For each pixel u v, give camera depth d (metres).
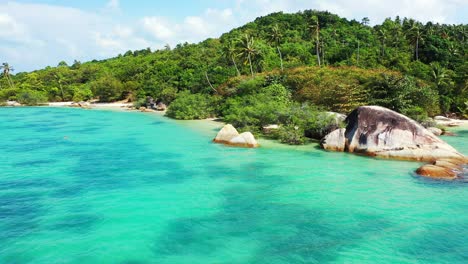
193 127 47.88
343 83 45.53
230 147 32.41
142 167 25.41
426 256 12.54
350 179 21.69
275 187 20.39
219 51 100.00
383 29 95.94
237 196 18.92
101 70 121.88
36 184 21.42
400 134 27.23
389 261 12.20
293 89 52.78
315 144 32.94
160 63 102.94
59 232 14.67
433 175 21.61
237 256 12.66
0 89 110.19
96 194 19.44
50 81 114.50
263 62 75.56
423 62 77.12
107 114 70.06
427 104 45.06
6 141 37.38
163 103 79.25
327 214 16.30
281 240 13.84
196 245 13.48
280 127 36.72
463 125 46.34
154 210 17.00
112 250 13.12
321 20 114.06
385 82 44.75
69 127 49.19
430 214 16.14
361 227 14.90
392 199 18.09
